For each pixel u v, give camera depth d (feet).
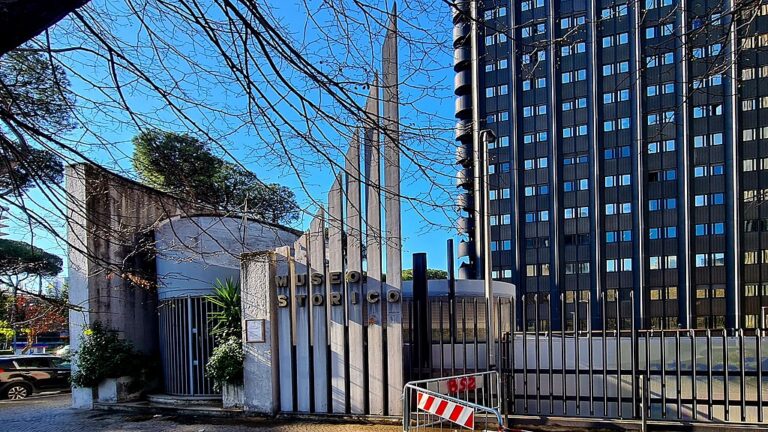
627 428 24.90
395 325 28.40
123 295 38.99
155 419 31.32
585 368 29.30
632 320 26.00
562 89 143.43
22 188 13.96
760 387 24.50
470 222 124.77
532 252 142.41
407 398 24.67
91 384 36.27
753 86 126.11
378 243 28.22
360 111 13.91
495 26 14.32
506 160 146.92
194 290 37.60
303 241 31.19
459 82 154.92
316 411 29.58
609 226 135.74
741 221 125.18
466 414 20.02
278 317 31.35
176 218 36.83
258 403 30.58
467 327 34.40
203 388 36.32
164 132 15.92
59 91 13.15
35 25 6.94
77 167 15.64
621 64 135.44
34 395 45.96
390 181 28.63
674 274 129.49
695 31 14.57
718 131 128.36
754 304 122.42
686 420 24.86
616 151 136.67
